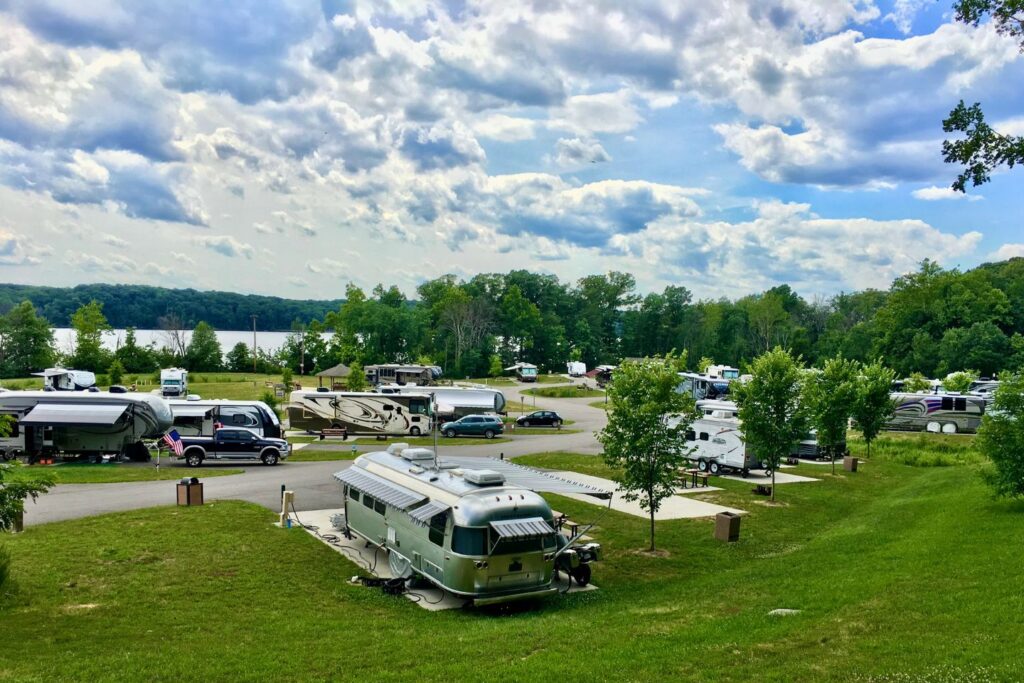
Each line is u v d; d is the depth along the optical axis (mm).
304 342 105750
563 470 33000
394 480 17844
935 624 11172
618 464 20531
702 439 34531
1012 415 21438
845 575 15602
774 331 131125
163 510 22094
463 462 20391
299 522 21297
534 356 133875
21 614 13578
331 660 11023
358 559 18219
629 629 12391
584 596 16359
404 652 11391
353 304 115375
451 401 48812
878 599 12969
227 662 10969
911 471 37469
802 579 15922
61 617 13477
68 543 18328
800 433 27422
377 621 13781
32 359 98500
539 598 15625
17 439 33125
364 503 18828
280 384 80625
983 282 98625
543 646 11500
